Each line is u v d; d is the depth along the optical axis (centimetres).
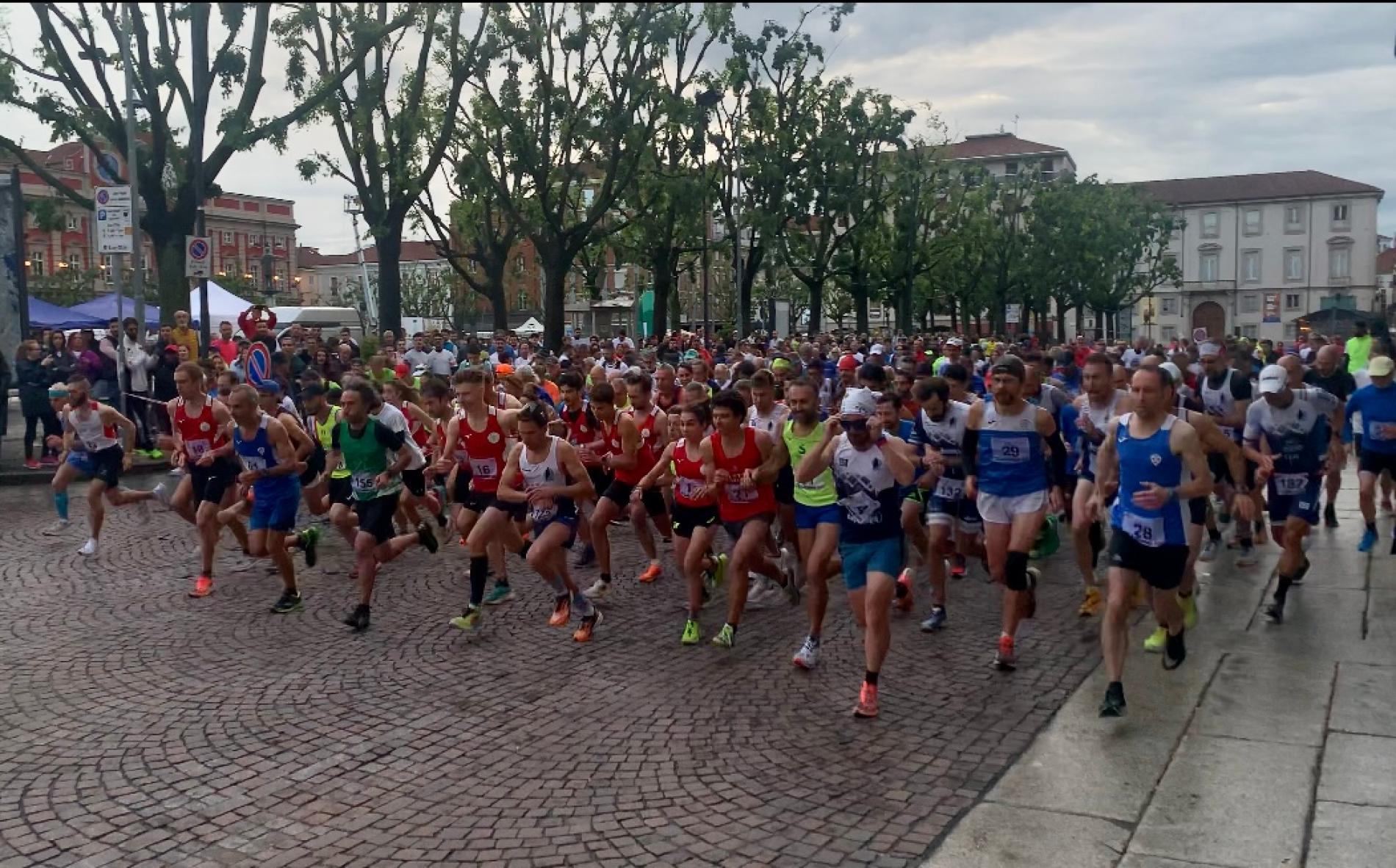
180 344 1755
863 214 3597
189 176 1964
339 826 460
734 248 3203
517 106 2502
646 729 571
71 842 445
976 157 9062
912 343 2603
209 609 837
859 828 450
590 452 930
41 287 5394
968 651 705
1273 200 9025
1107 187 6091
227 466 878
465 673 673
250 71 1934
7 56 1856
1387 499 1144
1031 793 480
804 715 589
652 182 2777
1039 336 6119
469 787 499
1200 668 648
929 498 806
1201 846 426
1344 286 8844
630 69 2491
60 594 884
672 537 936
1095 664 670
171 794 493
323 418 1116
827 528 650
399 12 2159
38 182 6291
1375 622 738
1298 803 462
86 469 1165
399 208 2439
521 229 2681
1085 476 791
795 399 666
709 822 458
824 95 3256
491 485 820
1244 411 992
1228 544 1007
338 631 773
